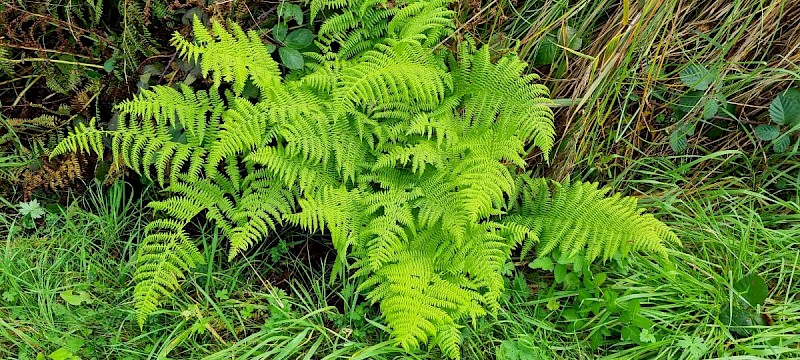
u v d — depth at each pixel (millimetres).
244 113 2299
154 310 2385
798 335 2424
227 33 2320
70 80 2645
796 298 2656
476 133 2516
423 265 2410
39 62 2627
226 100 2639
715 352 2471
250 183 2547
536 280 2764
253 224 2398
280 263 2770
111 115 2734
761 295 2535
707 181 2986
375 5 2514
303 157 2379
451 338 2277
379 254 2307
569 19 2705
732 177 2932
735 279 2662
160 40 2594
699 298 2596
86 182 2781
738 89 2801
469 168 2367
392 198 2443
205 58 2211
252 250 2756
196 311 2453
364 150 2531
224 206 2498
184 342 2438
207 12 2484
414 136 2535
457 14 2664
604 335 2605
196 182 2479
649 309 2566
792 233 2752
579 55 2582
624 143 2904
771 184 2992
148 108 2314
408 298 2275
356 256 2562
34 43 2578
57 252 2609
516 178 2734
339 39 2551
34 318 2406
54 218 2676
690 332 2561
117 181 2729
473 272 2352
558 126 2807
